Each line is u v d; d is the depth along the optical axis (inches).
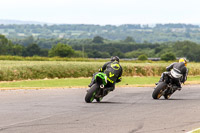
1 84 3361.2
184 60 2140.7
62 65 4975.4
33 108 1562.5
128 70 5620.1
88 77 5088.6
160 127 1179.9
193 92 2657.5
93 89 1814.7
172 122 1273.4
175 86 2128.4
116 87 3095.5
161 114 1449.3
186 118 1360.7
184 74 2121.1
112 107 1647.4
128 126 1184.2
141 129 1141.7
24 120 1256.8
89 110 1530.5
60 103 1772.9
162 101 1968.5
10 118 1294.3
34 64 4911.4
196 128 1175.0
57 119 1288.1
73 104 1737.2
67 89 2709.2
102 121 1264.8
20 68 4507.9
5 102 1785.2
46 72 4751.5
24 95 2161.7
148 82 4074.8
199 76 5452.8
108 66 1929.1
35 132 1067.9
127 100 2026.3
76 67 5054.1
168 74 2097.7
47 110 1505.9
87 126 1169.4
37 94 2249.0
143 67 5723.4
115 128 1147.3
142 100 2025.1
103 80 1811.0
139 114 1439.5
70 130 1104.2
